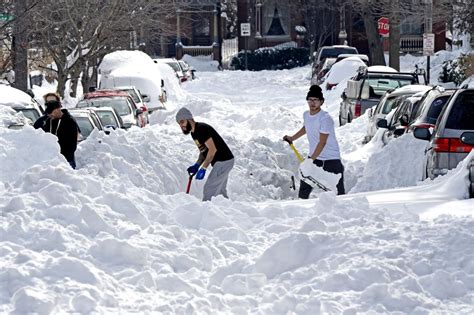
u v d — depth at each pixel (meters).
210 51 167.12
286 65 155.75
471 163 24.72
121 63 77.69
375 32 115.19
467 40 110.12
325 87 88.50
